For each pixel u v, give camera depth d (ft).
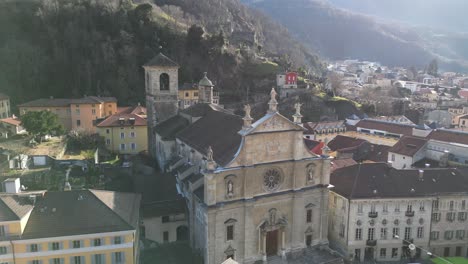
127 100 531.09
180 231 221.05
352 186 221.46
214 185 179.42
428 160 309.01
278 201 199.21
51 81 538.47
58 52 548.72
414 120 603.26
